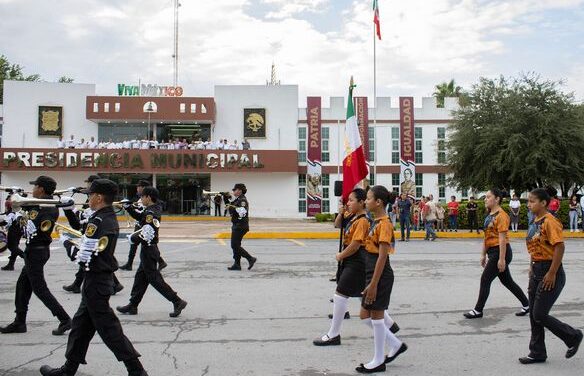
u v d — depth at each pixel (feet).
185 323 23.58
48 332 21.62
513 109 91.04
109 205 16.10
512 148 87.15
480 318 24.98
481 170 94.22
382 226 17.25
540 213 18.30
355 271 19.85
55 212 21.25
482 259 25.14
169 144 114.42
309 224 99.71
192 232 76.33
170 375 16.84
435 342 20.98
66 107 116.98
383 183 121.70
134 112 113.50
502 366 18.03
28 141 115.44
